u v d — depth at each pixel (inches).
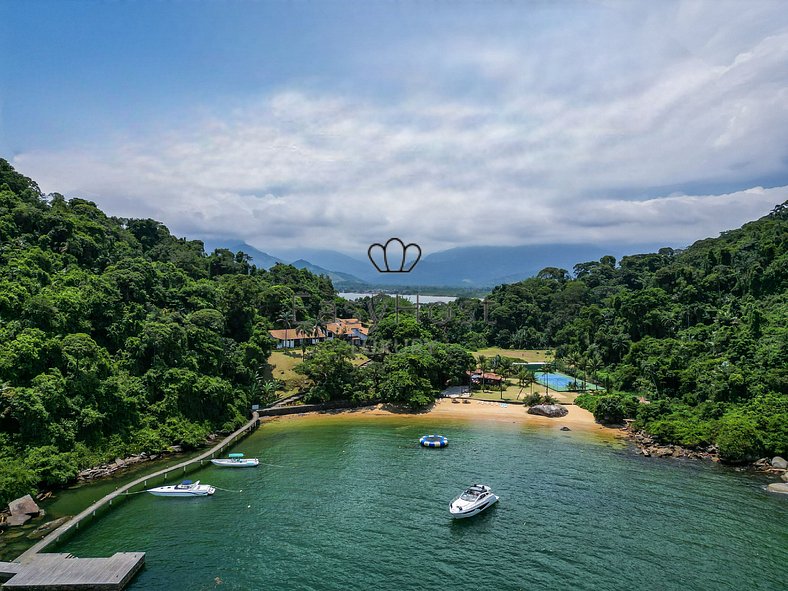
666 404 3941.9
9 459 2527.1
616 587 1819.6
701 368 4188.0
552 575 1894.7
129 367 3486.7
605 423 4178.2
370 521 2327.8
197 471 2997.0
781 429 3161.9
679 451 3371.1
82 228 4554.6
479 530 2245.3
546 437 3777.1
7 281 3164.4
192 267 6353.3
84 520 2256.4
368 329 7691.9
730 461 3176.7
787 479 2851.9
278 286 7042.3
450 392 5191.9
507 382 5620.1
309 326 6318.9
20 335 2866.6
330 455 3316.9
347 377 4724.4
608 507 2491.4
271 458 3253.0
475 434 3855.8
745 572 1919.3
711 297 6205.7
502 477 2908.5
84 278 3752.5
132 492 2608.3
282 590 1786.4
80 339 3152.1
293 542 2129.7
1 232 3838.6
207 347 4067.4
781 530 2249.0
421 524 2299.5
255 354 4726.9
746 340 4281.5
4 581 1804.9
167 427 3356.3
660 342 5251.0
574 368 6097.4
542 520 2343.8
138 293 4094.5
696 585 1835.6
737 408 3587.6
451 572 1910.7
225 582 1831.9
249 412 4269.2
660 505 2514.8
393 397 4571.9
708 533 2220.7
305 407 4503.0
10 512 2260.1
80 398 2984.7
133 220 6801.2
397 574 1894.7
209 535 2186.3
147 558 1994.3
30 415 2672.2
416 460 3211.1
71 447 2842.0
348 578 1865.2
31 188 5017.2
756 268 5728.3
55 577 1782.7
